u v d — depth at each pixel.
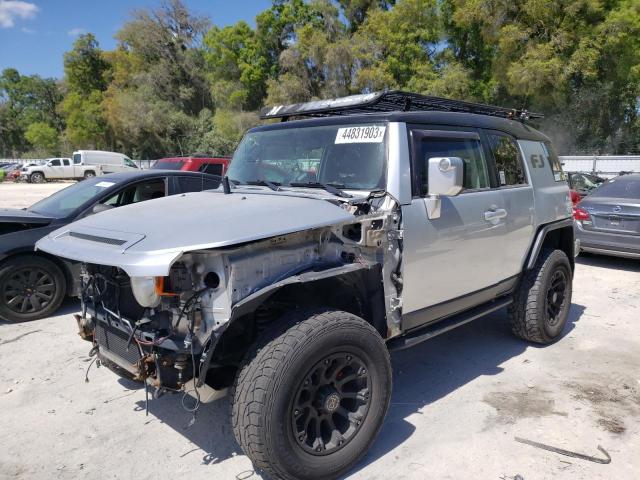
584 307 6.47
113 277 3.07
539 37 25.72
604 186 9.26
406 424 3.62
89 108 56.66
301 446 2.74
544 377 4.38
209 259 2.69
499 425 3.59
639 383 4.25
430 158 3.62
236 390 2.67
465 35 31.66
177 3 53.12
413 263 3.50
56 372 4.50
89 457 3.26
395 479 2.99
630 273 8.44
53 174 38.09
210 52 47.88
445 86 29.16
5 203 20.88
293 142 4.04
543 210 4.94
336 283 3.17
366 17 37.12
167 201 3.61
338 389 2.91
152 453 3.29
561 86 25.39
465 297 4.06
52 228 5.85
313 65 37.03
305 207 3.10
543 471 3.06
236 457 3.24
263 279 2.79
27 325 5.66
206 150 44.84
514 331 5.05
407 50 31.73
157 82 52.31
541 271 4.83
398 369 4.59
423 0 31.09
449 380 4.34
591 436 3.43
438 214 3.60
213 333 2.59
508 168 4.59
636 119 29.81
